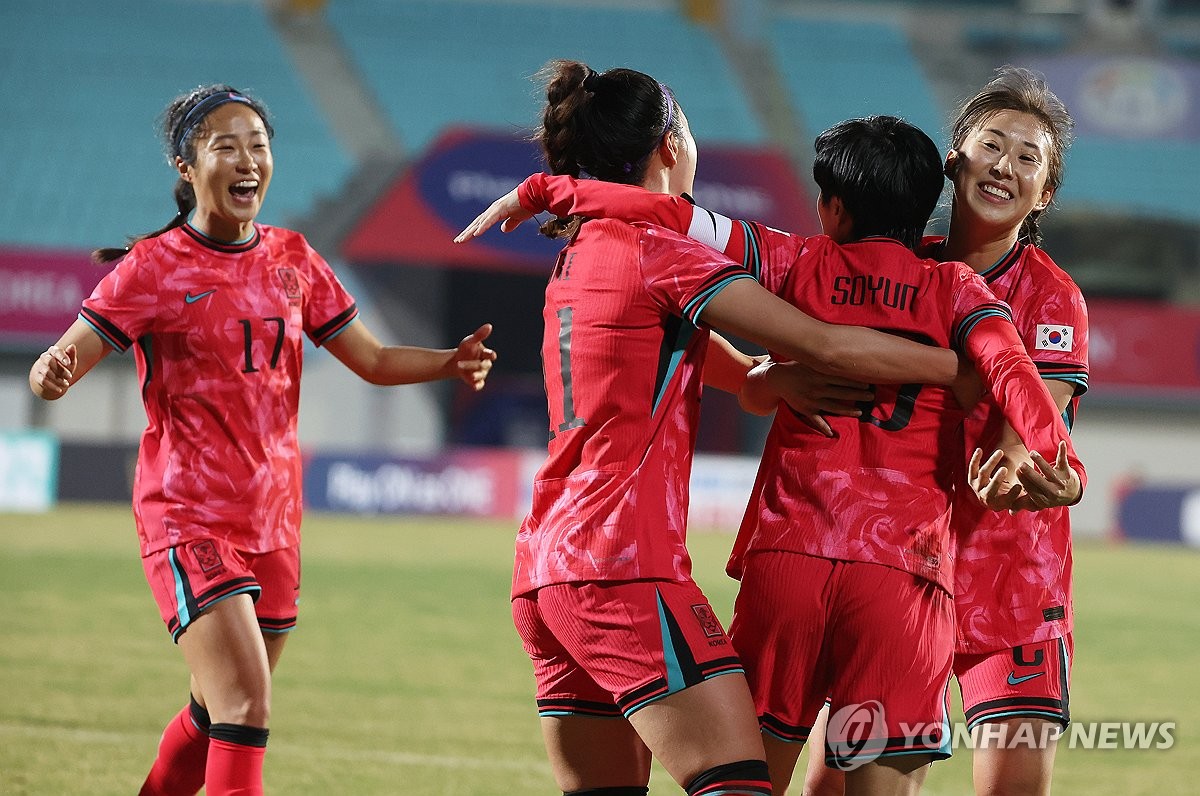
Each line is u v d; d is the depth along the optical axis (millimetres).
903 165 10797
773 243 10922
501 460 70250
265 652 12898
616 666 10125
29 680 24938
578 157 11273
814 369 10258
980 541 12102
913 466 10672
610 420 10328
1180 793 19438
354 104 90812
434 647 31234
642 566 10078
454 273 86062
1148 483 72000
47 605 34812
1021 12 102875
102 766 18391
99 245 79938
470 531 61969
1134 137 93312
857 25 103750
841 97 98625
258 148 13680
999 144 11984
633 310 10320
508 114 92500
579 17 100625
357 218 81875
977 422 11602
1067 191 90750
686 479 10594
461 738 21703
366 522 65125
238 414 13492
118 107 88500
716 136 94375
